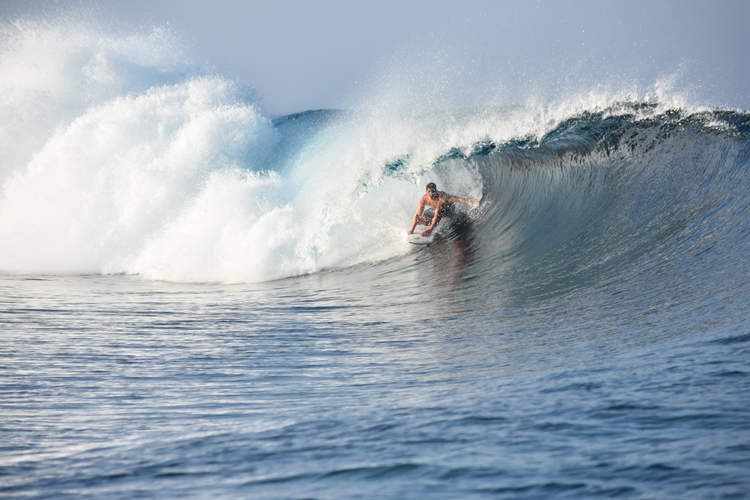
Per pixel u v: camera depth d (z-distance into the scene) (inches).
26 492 92.0
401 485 85.7
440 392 139.9
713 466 83.0
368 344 206.4
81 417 134.5
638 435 98.2
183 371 178.1
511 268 320.2
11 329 247.1
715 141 360.5
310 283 369.4
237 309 294.2
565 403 119.8
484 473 87.7
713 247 256.1
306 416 127.5
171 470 98.8
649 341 165.3
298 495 84.7
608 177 384.5
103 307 304.5
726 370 129.5
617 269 267.1
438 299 283.3
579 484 81.0
